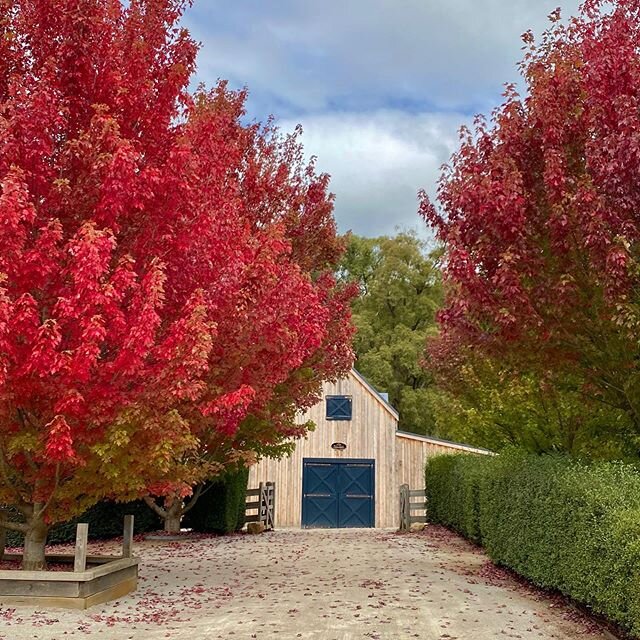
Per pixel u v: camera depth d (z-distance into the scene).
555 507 8.21
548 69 9.16
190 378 7.34
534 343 8.95
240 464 15.41
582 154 8.68
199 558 12.70
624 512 6.52
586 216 7.69
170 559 12.58
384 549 14.20
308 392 15.05
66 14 7.69
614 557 6.44
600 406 10.38
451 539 16.48
